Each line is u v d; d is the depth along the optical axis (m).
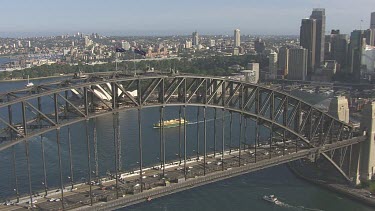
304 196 142.75
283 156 132.88
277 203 135.12
